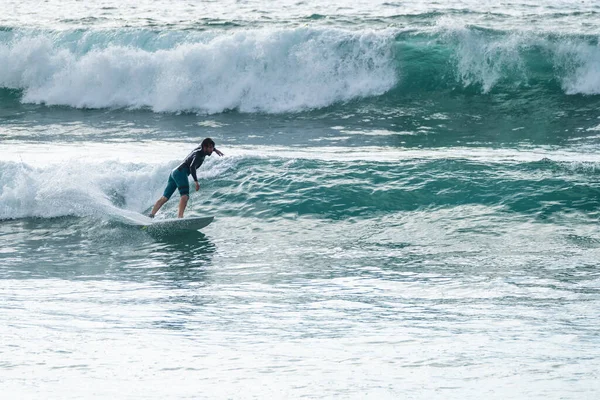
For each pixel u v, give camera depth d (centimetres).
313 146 6850
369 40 8869
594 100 8300
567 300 3259
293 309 3222
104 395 2033
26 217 5159
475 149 6588
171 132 7688
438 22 9225
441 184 5094
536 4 12075
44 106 9206
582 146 6612
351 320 3030
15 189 5247
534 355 2453
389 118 8050
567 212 4675
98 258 4331
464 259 4022
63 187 5244
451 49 8812
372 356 2483
